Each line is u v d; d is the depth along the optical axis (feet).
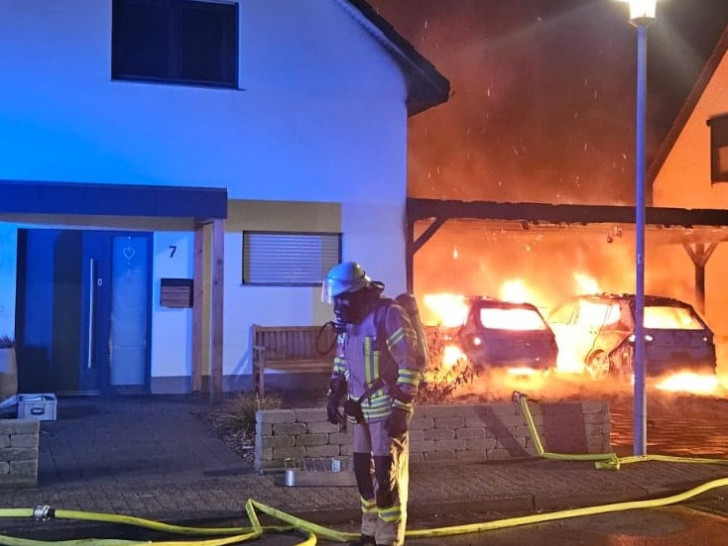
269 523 22.03
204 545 19.86
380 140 46.11
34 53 41.06
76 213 39.22
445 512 23.27
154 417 36.06
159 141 42.80
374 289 19.99
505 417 28.71
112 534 20.92
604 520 23.08
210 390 40.34
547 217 47.52
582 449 29.50
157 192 40.29
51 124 41.27
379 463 19.60
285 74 44.68
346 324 19.95
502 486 24.99
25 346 41.52
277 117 44.52
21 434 24.27
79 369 42.32
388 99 46.21
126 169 42.34
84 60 41.73
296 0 44.80
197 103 43.37
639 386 29.07
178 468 26.84
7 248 41.06
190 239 43.55
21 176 40.86
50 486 24.43
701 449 31.37
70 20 41.55
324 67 45.24
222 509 22.30
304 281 45.39
